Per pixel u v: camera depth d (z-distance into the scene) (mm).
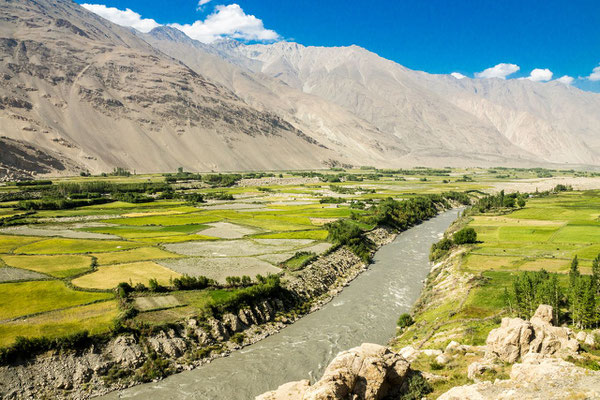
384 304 82938
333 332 70312
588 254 97750
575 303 55750
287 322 74625
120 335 59281
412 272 105125
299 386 35562
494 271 86500
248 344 66125
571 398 29328
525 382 33375
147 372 55969
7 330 58031
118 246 108938
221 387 53750
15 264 89625
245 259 100250
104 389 52531
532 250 105375
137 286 75000
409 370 40406
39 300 69125
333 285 93938
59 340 55031
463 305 69062
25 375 50969
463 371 42875
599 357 40531
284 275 89812
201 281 78062
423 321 68938
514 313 61250
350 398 35469
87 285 76812
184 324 64750
